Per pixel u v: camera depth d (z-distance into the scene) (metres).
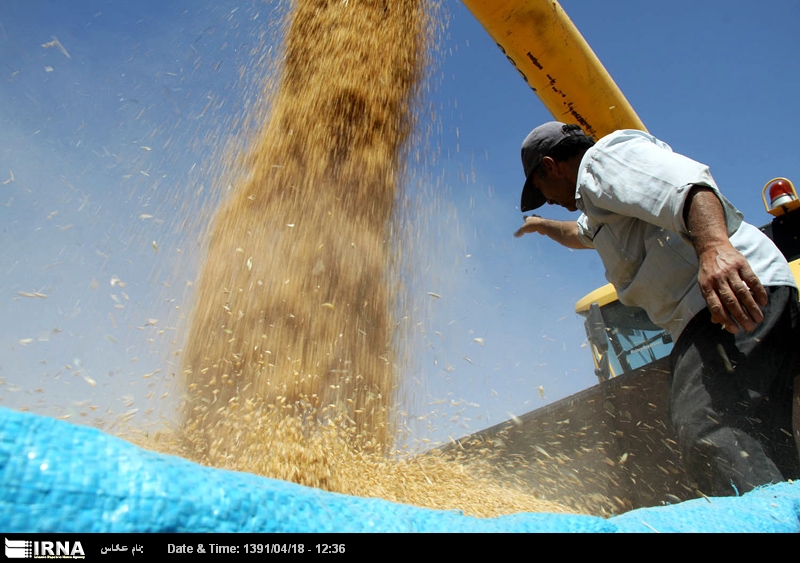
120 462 0.52
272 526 0.55
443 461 2.43
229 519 0.53
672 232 1.93
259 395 2.46
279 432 1.91
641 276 2.01
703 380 1.74
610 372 3.88
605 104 2.56
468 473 2.40
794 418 2.20
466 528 0.69
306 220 2.96
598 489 2.69
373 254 3.10
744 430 1.62
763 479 1.50
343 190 3.07
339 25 3.32
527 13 2.33
